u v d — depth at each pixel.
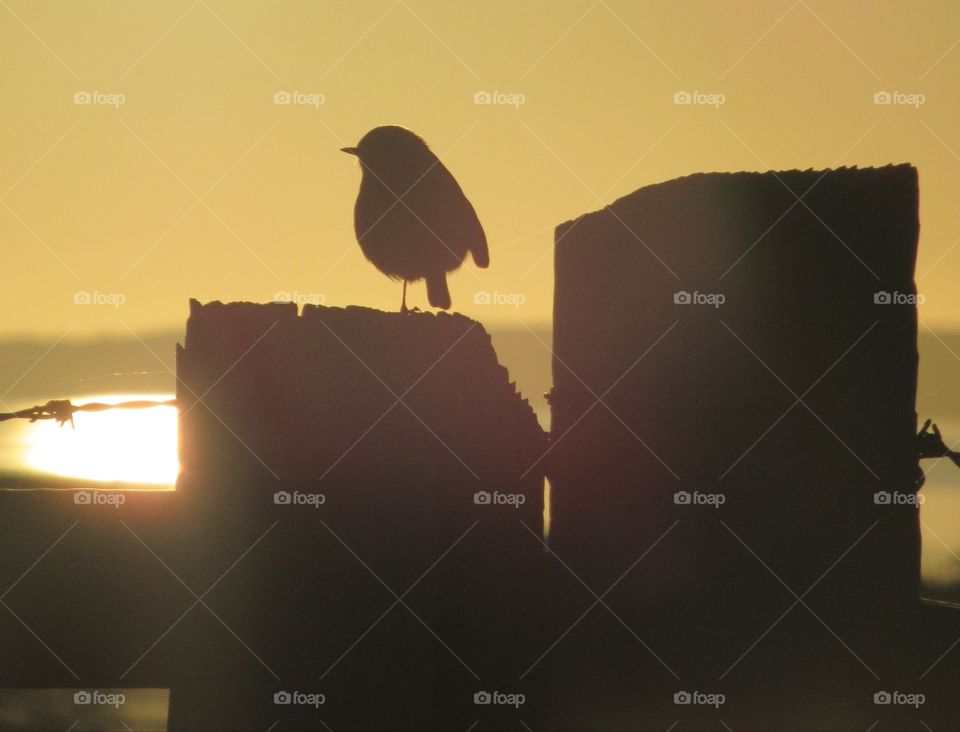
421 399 4.27
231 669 4.10
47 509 4.20
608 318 4.72
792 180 4.40
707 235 4.50
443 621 4.21
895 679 4.11
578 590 4.48
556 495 4.73
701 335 4.48
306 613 4.12
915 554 4.16
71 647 4.14
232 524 4.17
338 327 4.26
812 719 4.12
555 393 4.84
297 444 4.20
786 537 4.25
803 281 4.34
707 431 4.41
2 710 4.50
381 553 4.16
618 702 4.27
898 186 4.23
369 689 4.09
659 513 4.44
